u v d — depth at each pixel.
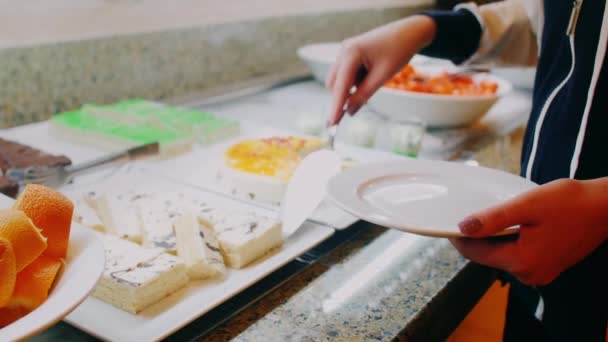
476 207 0.59
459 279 0.65
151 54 1.34
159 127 1.09
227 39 1.54
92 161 0.83
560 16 0.70
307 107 1.40
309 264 0.65
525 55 0.97
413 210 0.56
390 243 0.72
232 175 0.84
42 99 1.15
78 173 0.80
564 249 0.49
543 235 0.48
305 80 1.74
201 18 1.45
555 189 0.48
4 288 0.36
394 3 2.32
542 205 0.48
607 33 0.58
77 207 0.69
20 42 1.08
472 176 0.66
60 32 1.15
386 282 0.62
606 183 0.50
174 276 0.54
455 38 0.88
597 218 0.48
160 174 0.90
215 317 0.54
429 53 0.90
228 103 1.41
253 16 1.62
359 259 0.67
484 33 0.90
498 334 0.96
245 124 1.19
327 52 1.63
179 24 1.40
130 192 0.75
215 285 0.57
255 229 0.63
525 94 1.69
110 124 1.08
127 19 1.28
